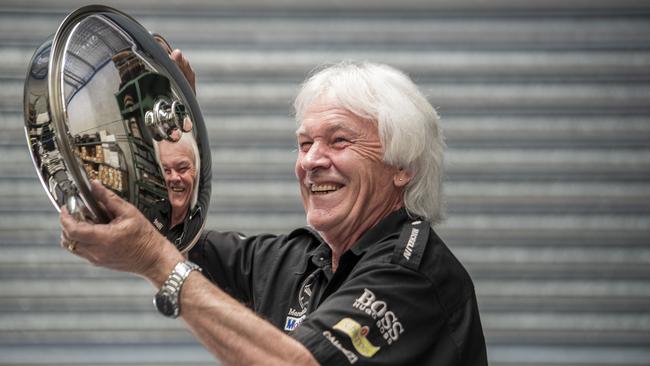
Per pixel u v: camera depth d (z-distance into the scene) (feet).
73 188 6.84
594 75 18.07
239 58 18.25
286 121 18.29
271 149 18.29
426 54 18.17
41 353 18.33
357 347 7.66
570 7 18.04
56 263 18.29
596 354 18.24
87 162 6.85
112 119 7.06
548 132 18.17
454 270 8.53
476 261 18.33
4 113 17.99
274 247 9.89
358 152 8.59
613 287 18.19
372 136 8.63
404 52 18.19
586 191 18.15
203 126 8.21
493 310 18.34
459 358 8.27
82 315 18.38
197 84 18.25
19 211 18.17
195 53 18.25
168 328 18.44
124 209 7.01
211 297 7.38
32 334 18.30
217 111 18.29
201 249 10.09
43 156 6.88
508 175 18.24
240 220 18.30
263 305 9.47
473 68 18.17
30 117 6.94
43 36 18.02
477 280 18.33
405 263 8.15
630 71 18.03
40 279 18.29
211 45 18.24
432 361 8.16
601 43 18.04
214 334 7.34
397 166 8.71
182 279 7.35
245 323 7.34
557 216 18.20
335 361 7.55
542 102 18.15
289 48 18.24
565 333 18.28
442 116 18.24
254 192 18.30
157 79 7.55
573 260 18.22
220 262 10.06
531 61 18.13
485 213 18.28
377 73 8.79
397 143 8.56
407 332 7.97
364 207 8.70
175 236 7.84
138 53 7.54
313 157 8.59
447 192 18.29
